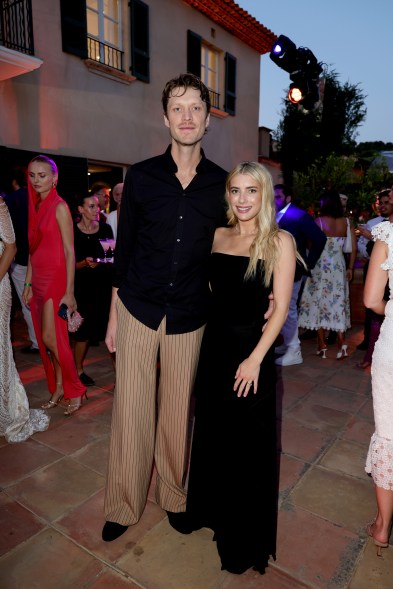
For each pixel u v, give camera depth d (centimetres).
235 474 174
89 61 721
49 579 178
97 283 355
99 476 249
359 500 232
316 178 1120
